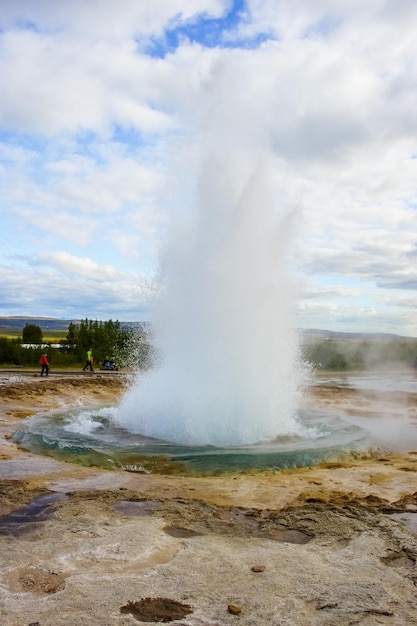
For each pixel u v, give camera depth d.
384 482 6.81
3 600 3.25
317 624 3.01
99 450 8.59
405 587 3.51
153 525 4.69
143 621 3.01
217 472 7.61
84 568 3.75
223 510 5.32
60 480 6.60
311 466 8.09
